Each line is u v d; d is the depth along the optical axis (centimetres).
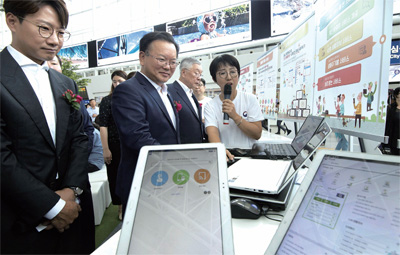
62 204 78
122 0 844
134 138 91
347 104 99
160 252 37
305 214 38
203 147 51
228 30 572
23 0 69
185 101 151
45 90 87
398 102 214
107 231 182
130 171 97
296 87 172
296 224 38
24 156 75
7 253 70
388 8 73
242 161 88
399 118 211
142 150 51
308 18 149
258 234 51
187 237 39
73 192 87
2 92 72
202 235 39
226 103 128
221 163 48
